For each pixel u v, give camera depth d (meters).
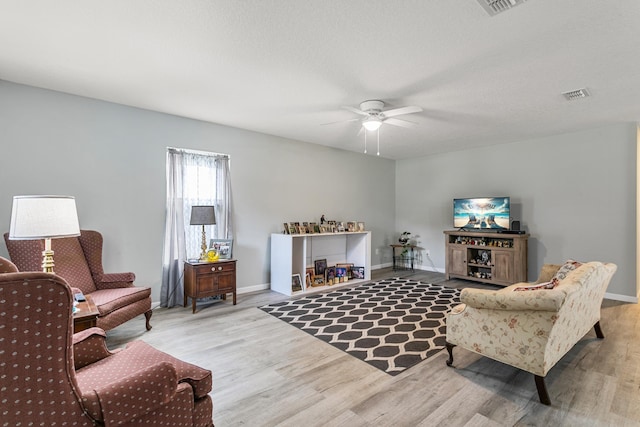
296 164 5.54
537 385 2.06
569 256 4.93
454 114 4.03
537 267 5.25
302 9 1.99
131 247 3.86
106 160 3.70
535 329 2.05
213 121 4.44
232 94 3.44
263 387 2.24
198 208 4.06
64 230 2.20
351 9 1.99
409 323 3.52
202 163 4.43
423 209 6.92
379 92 3.32
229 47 2.46
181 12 2.03
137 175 3.91
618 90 3.23
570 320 2.25
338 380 2.34
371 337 3.13
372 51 2.50
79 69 2.86
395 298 4.53
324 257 5.74
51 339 1.00
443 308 4.06
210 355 2.74
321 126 4.67
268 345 2.95
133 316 3.12
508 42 2.35
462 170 6.26
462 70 2.81
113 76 3.00
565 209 4.97
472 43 2.37
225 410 1.98
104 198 3.68
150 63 2.74
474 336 2.37
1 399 0.94
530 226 5.34
